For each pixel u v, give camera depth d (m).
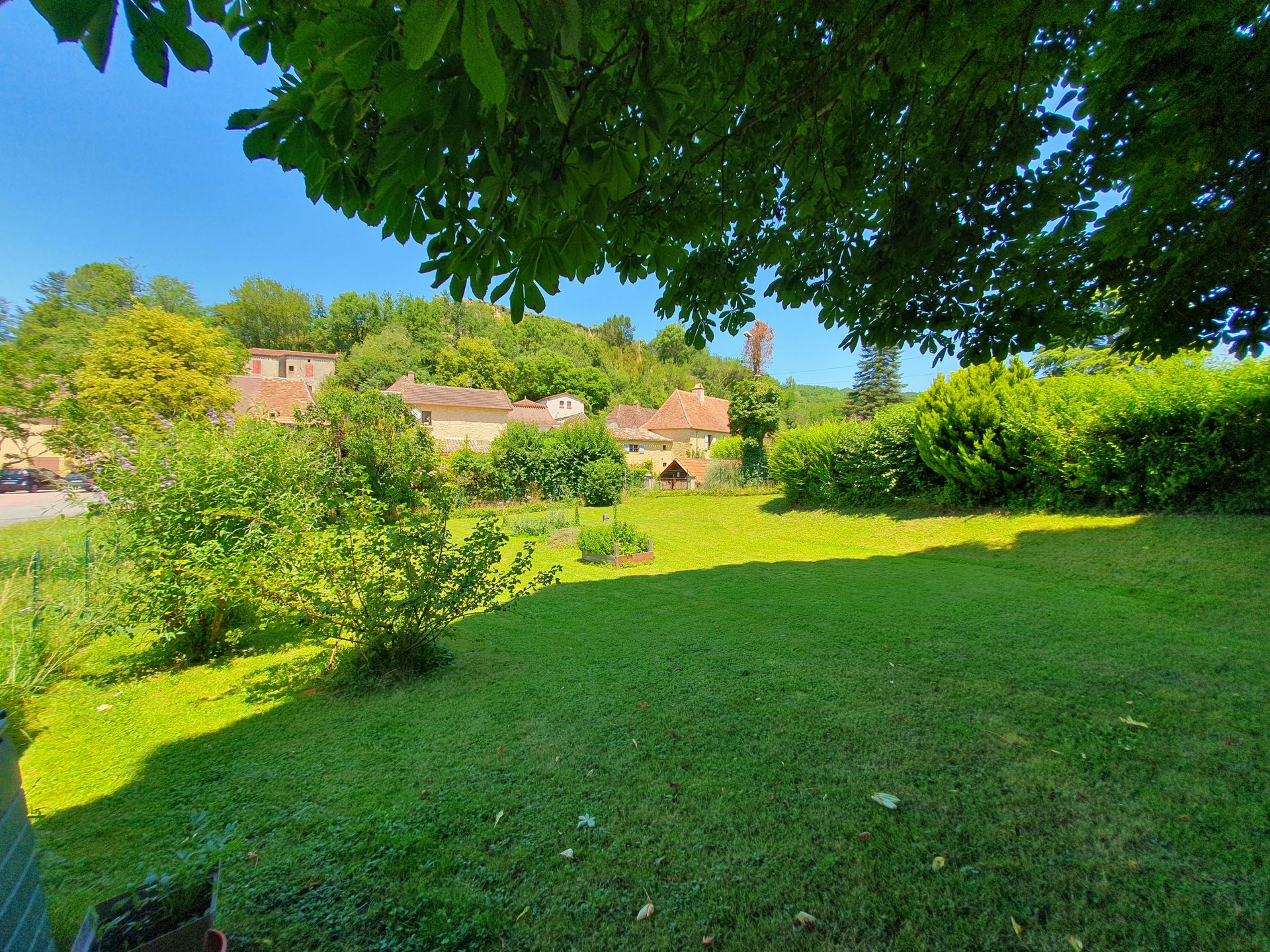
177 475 5.00
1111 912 1.87
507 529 16.34
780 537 14.94
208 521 4.90
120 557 4.79
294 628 6.25
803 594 7.64
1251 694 3.59
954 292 3.85
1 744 1.32
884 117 3.17
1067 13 2.46
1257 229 3.46
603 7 1.42
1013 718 3.39
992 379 12.84
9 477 21.14
